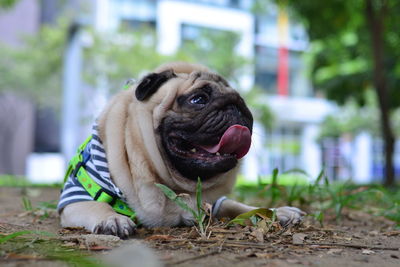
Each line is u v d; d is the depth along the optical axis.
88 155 0.83
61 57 4.75
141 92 0.80
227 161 0.77
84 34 4.32
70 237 0.70
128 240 0.70
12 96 5.97
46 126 6.71
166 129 0.79
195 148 0.80
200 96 0.78
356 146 8.15
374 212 1.10
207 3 6.77
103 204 0.79
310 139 8.04
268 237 0.73
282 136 7.96
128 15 6.27
